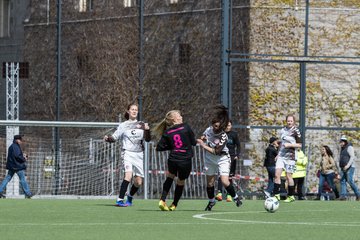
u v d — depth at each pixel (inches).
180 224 1612.9
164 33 4065.0
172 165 2006.6
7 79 3818.9
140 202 2527.1
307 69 3823.8
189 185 3294.8
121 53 4131.4
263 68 3799.2
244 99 3786.9
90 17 4261.8
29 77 4480.8
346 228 1534.2
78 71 4274.1
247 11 3811.5
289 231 1467.8
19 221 1684.3
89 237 1352.1
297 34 3816.4
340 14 3831.2
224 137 2037.4
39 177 3388.3
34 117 4419.3
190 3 4013.3
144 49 4094.5
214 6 3939.5
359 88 3855.8
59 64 3622.0
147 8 4119.1
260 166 3575.3
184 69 4008.4
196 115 3964.1
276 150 3152.1
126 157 2242.9
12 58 4741.6
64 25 4375.0
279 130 3656.5
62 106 4303.6
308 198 3329.2
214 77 3919.8
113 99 4119.1
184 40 4020.7
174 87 4025.6
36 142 3435.0
